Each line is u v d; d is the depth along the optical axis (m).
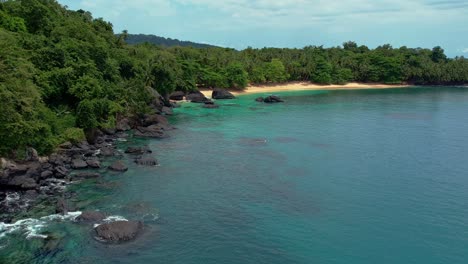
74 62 69.06
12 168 44.72
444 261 33.59
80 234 35.78
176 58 136.50
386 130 85.75
